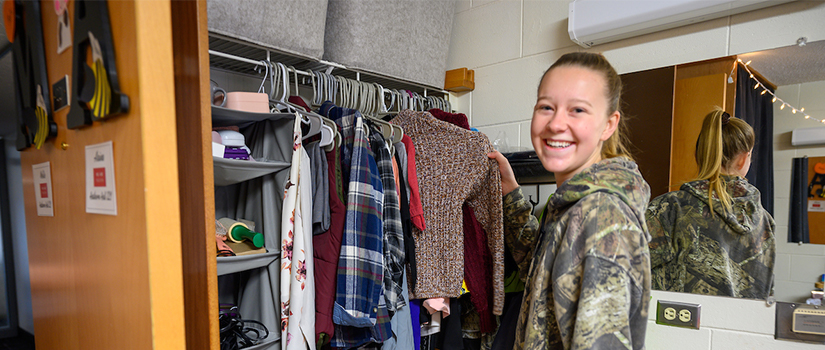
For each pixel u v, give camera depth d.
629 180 0.69
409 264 1.37
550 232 0.73
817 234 1.18
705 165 1.36
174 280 0.62
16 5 1.05
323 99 1.49
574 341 0.60
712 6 1.30
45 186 1.05
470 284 1.41
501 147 1.90
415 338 1.45
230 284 1.33
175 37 0.68
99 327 0.79
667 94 1.46
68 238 0.92
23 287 3.39
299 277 1.07
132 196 0.63
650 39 1.54
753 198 1.27
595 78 0.74
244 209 1.25
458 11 2.17
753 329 1.26
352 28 1.58
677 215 1.40
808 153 1.20
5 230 3.47
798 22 1.24
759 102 1.28
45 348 1.15
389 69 1.74
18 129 1.18
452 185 1.39
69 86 0.80
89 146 0.77
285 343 1.06
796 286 1.21
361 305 1.14
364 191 1.17
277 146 1.13
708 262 1.33
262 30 1.30
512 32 1.95
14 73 1.16
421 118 1.47
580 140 0.74
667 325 1.39
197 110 0.67
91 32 0.69
